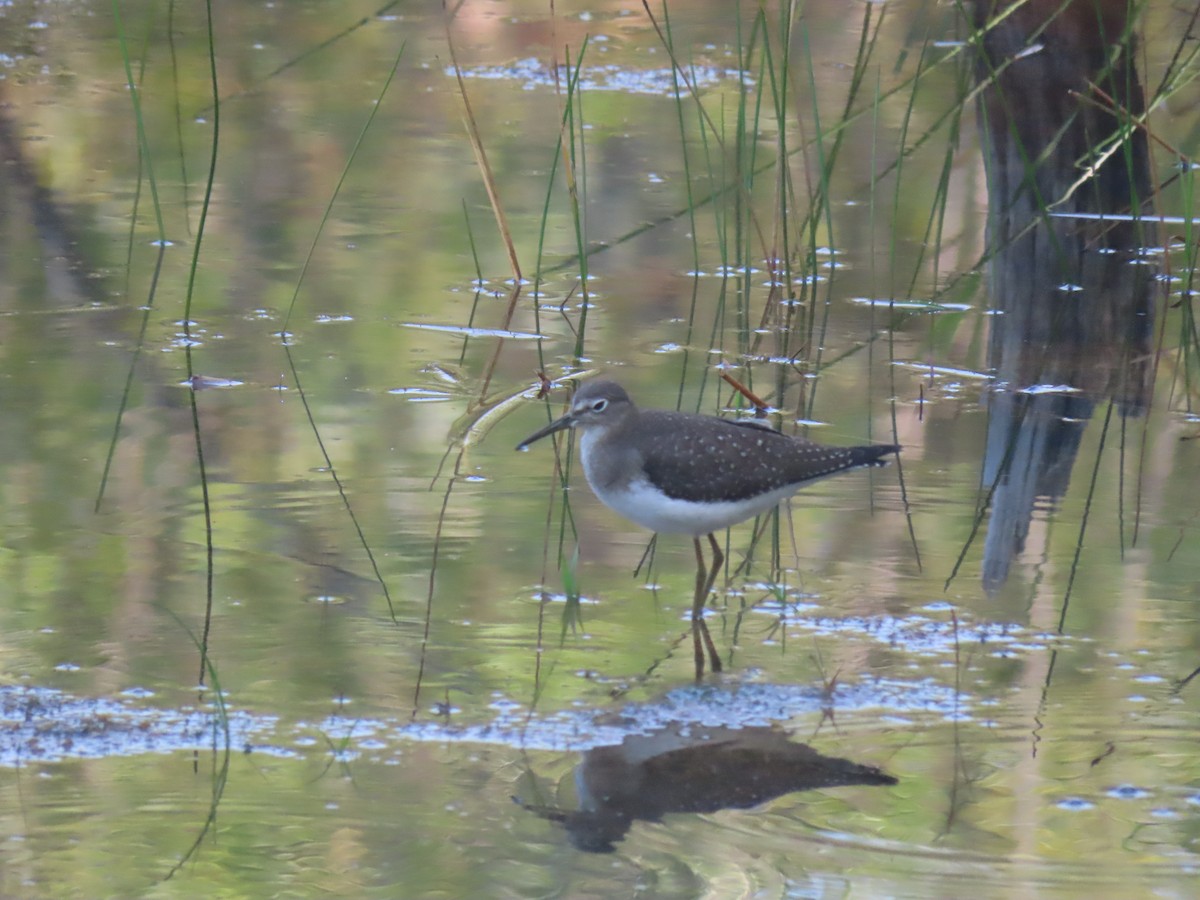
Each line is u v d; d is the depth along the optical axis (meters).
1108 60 16.44
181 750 7.81
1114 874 6.72
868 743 7.95
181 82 23.47
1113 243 17.83
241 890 6.61
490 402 13.25
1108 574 10.00
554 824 7.16
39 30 25.95
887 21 25.88
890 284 16.36
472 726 8.09
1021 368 14.41
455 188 19.56
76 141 20.73
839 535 10.72
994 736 8.01
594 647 9.05
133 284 16.08
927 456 12.16
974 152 20.48
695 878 6.71
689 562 10.32
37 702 8.23
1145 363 14.57
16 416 12.52
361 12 27.62
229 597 9.52
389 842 6.99
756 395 13.52
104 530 10.41
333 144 21.09
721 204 19.08
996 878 6.70
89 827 7.08
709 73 24.53
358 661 8.79
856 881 6.66
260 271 16.67
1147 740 7.95
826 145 21.06
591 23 27.88
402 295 16.19
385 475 11.53
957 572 10.08
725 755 7.83
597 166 20.41
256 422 12.58
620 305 16.12
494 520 10.81
